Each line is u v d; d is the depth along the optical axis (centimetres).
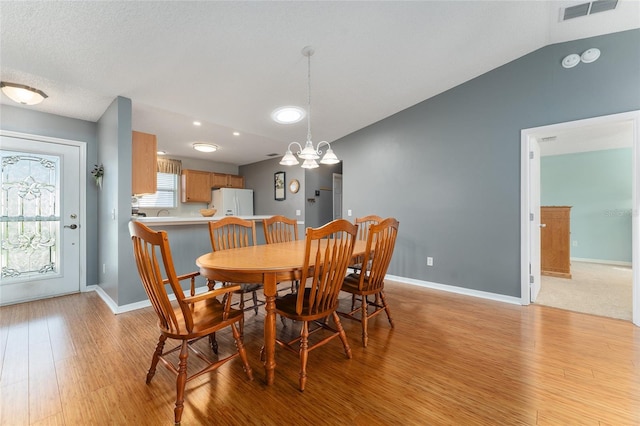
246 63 253
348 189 460
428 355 195
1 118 292
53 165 326
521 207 296
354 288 219
